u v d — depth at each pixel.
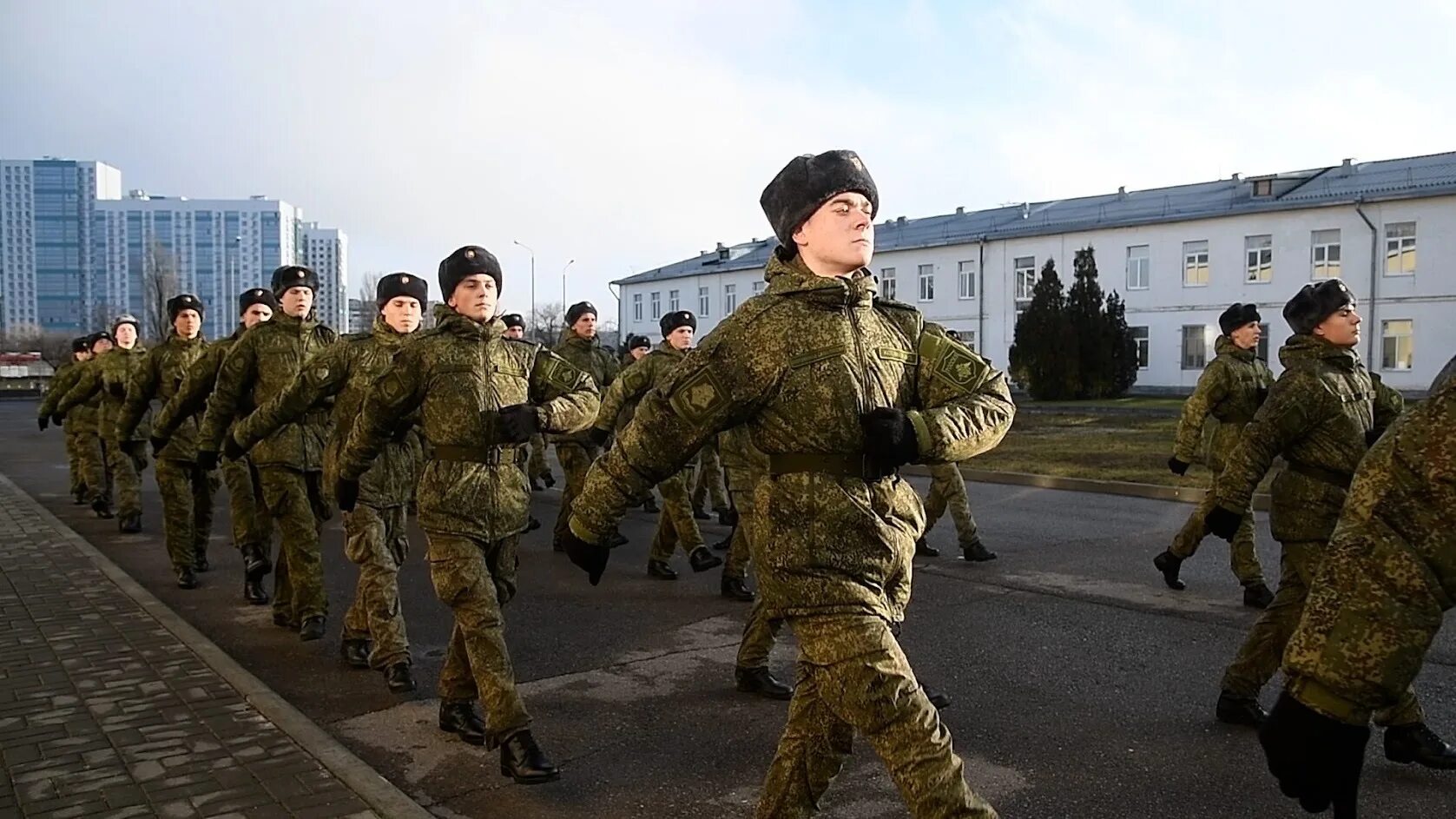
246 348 6.54
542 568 8.62
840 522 2.64
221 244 94.94
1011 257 44.34
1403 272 34.91
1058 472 14.74
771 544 2.70
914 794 2.54
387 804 3.75
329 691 5.34
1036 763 4.25
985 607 6.95
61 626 6.33
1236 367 7.08
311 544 6.41
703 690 5.32
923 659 5.76
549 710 5.03
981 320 45.19
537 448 14.24
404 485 5.54
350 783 3.95
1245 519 6.90
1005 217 48.97
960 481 8.52
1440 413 1.98
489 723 4.11
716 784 4.10
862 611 2.63
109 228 95.88
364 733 4.72
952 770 2.55
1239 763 4.22
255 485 7.36
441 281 4.45
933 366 2.79
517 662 5.86
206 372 7.20
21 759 4.22
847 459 2.68
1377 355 35.44
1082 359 36.78
